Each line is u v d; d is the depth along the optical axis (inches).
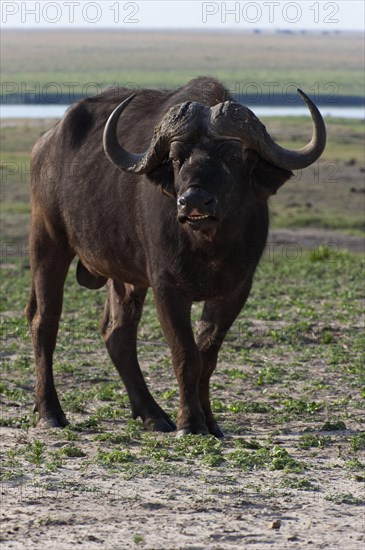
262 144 1230.9
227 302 1336.1
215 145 1224.8
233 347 2000.5
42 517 942.4
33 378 1724.9
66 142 1487.5
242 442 1237.1
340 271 3147.1
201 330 1355.8
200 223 1184.8
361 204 5191.9
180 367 1295.5
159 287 1310.3
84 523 932.0
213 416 1350.9
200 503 991.0
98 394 1581.0
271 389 1642.5
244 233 1282.0
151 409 1421.0
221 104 1232.2
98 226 1414.9
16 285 2960.1
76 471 1104.2
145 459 1159.0
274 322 2234.3
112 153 1288.1
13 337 2119.8
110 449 1227.9
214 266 1279.5
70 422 1419.8
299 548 873.5
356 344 1990.7
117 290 1492.4
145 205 1322.6
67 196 1461.6
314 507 987.3
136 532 908.6
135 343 1485.0
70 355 1921.8
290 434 1328.7
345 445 1248.2
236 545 877.8
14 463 1130.7
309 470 1118.4
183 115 1232.8
